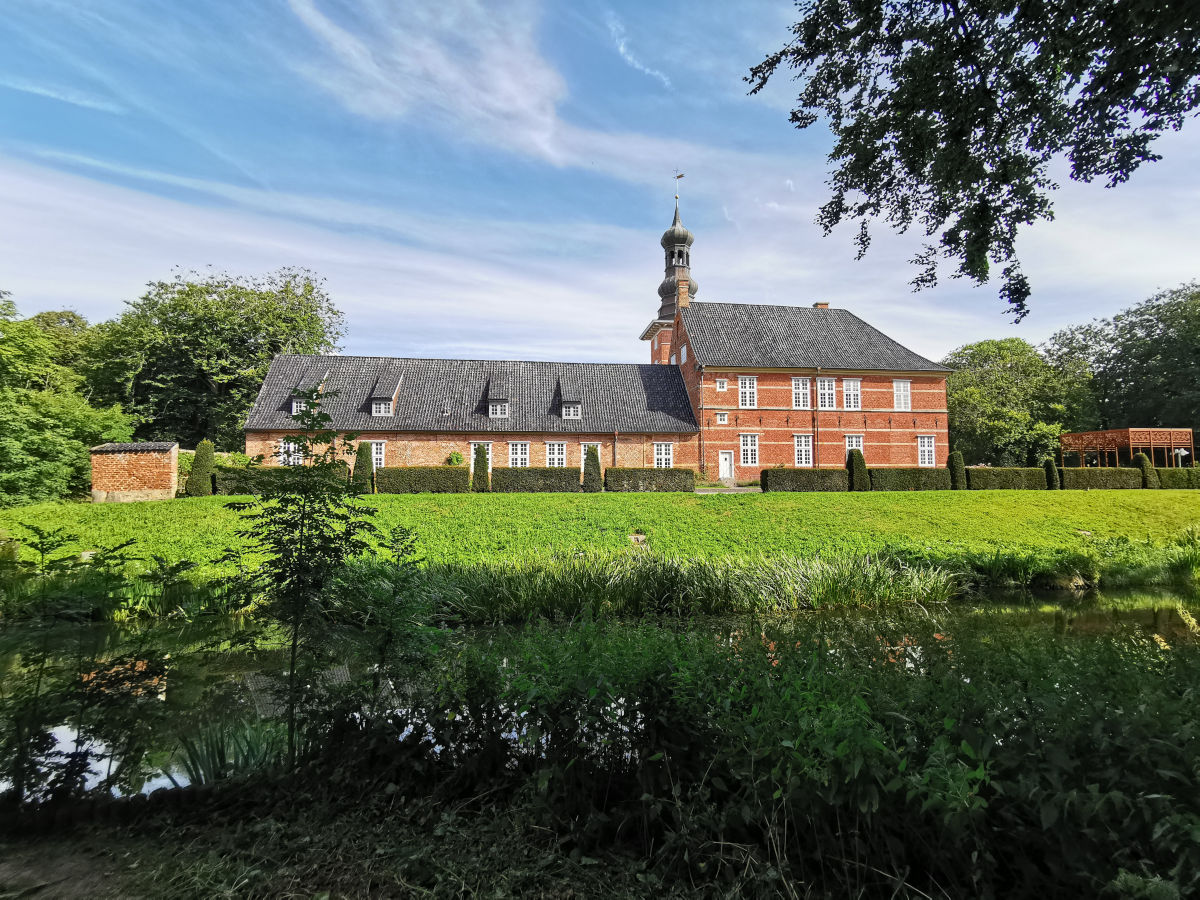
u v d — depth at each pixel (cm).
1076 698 286
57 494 2019
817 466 3312
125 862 326
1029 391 3972
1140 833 224
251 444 2803
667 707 344
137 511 1583
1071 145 685
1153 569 1247
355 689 414
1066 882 238
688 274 4078
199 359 3519
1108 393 4122
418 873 307
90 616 438
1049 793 238
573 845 330
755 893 279
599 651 388
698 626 662
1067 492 2150
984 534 1659
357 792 375
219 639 476
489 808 352
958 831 240
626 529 1609
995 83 676
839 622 747
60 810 368
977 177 704
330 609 421
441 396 3142
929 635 515
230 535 1378
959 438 4141
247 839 341
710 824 299
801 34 694
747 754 306
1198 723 248
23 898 296
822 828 282
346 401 3008
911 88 676
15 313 2014
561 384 3291
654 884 291
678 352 3656
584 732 347
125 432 2638
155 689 441
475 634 837
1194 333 3503
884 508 1856
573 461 3131
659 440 3203
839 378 3369
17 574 428
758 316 3566
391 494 1994
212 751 433
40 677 414
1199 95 601
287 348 3828
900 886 261
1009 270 757
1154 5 521
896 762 260
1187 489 2411
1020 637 469
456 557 1284
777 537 1569
